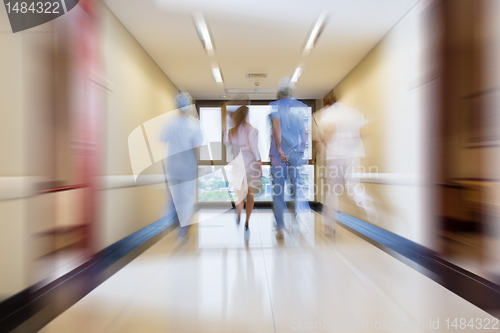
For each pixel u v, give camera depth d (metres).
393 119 3.03
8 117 1.47
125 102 2.92
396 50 2.96
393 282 1.65
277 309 1.32
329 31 3.08
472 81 2.06
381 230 3.15
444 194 2.24
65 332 1.15
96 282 1.69
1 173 1.43
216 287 1.59
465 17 2.10
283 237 2.74
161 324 1.20
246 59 3.81
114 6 2.57
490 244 1.87
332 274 1.78
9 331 1.17
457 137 2.18
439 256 2.17
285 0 2.53
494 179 1.88
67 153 1.93
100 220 2.32
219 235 2.93
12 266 1.45
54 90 1.83
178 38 3.19
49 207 1.72
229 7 2.63
